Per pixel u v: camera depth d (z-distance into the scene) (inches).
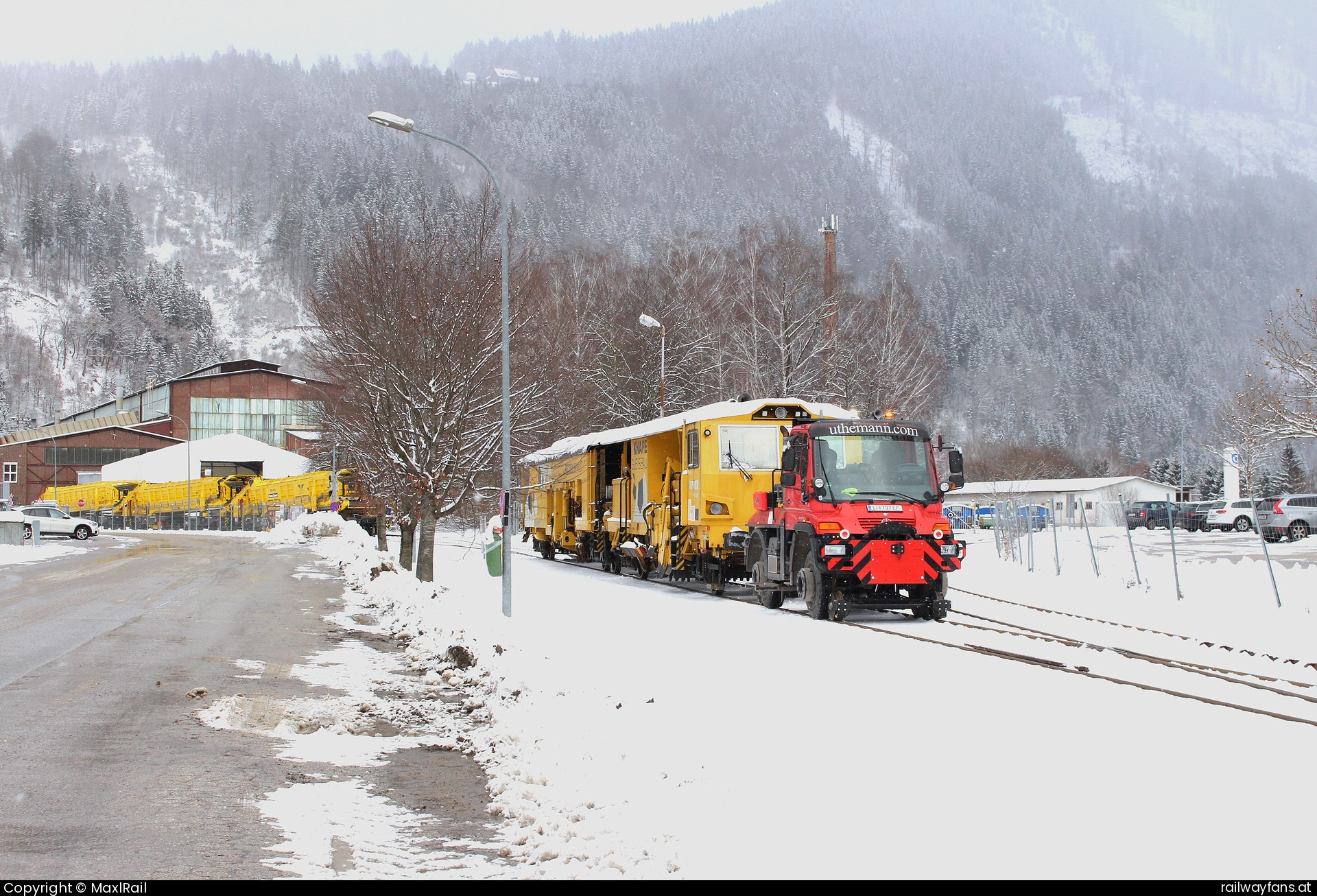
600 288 2223.2
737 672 451.8
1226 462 2023.9
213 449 3216.0
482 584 965.2
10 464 3831.2
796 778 287.6
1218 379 6683.1
